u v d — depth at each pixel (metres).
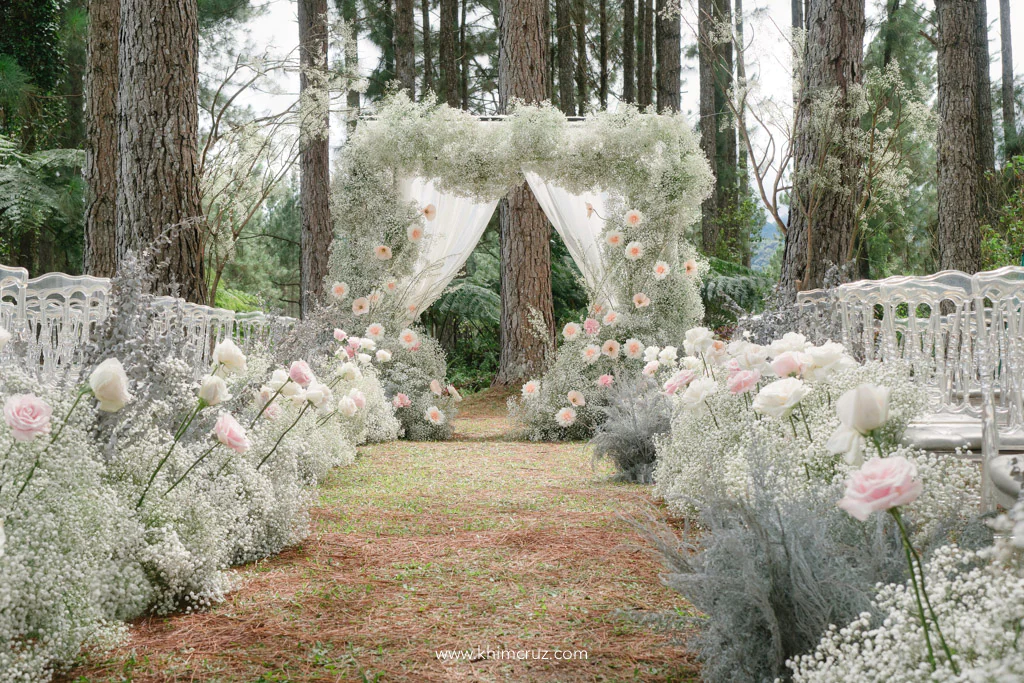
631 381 6.68
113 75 8.46
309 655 2.08
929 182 15.26
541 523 3.65
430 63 15.75
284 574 2.84
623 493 4.41
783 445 2.64
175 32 5.86
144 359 2.68
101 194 8.38
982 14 13.35
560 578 2.78
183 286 5.77
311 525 3.63
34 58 12.40
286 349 4.89
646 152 7.46
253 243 17.88
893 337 3.71
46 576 1.84
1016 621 1.21
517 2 9.86
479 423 8.81
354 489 4.59
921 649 1.29
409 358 7.73
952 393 3.63
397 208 7.64
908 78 13.20
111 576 2.19
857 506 1.12
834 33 7.24
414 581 2.77
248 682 1.90
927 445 2.97
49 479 2.05
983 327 2.94
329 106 9.79
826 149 7.20
